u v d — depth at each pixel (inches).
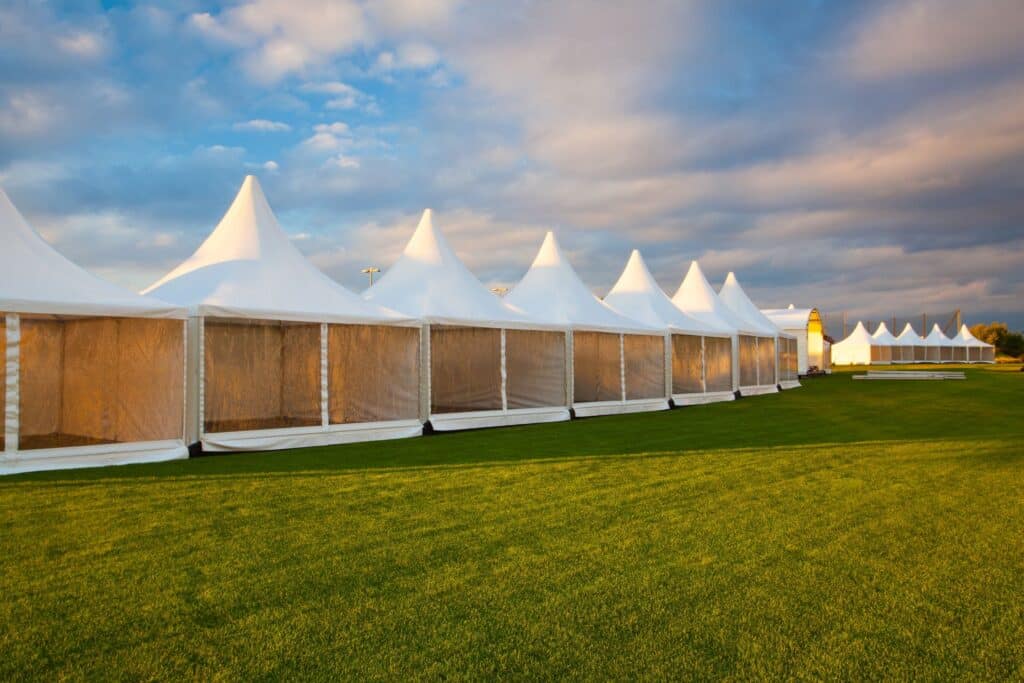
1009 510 197.6
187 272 373.4
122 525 179.6
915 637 113.2
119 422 334.6
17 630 115.0
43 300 268.5
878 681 98.7
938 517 189.6
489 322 439.2
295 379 444.1
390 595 131.6
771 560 152.6
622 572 144.8
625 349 566.6
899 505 203.9
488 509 198.2
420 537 169.3
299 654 106.9
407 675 100.3
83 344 358.3
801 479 243.9
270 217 408.2
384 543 164.2
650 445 335.3
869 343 1958.7
